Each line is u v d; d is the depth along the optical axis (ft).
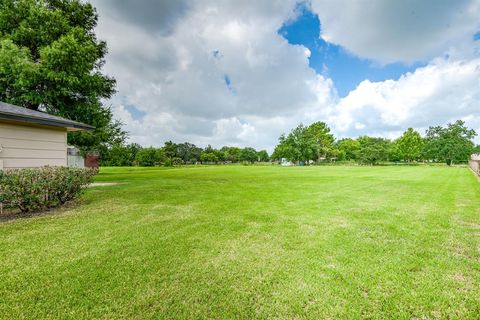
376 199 25.53
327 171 87.30
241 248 11.57
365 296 7.61
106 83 51.03
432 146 172.14
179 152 284.82
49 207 20.30
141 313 6.71
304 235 13.53
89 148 56.54
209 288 8.02
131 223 15.87
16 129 21.22
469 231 14.37
